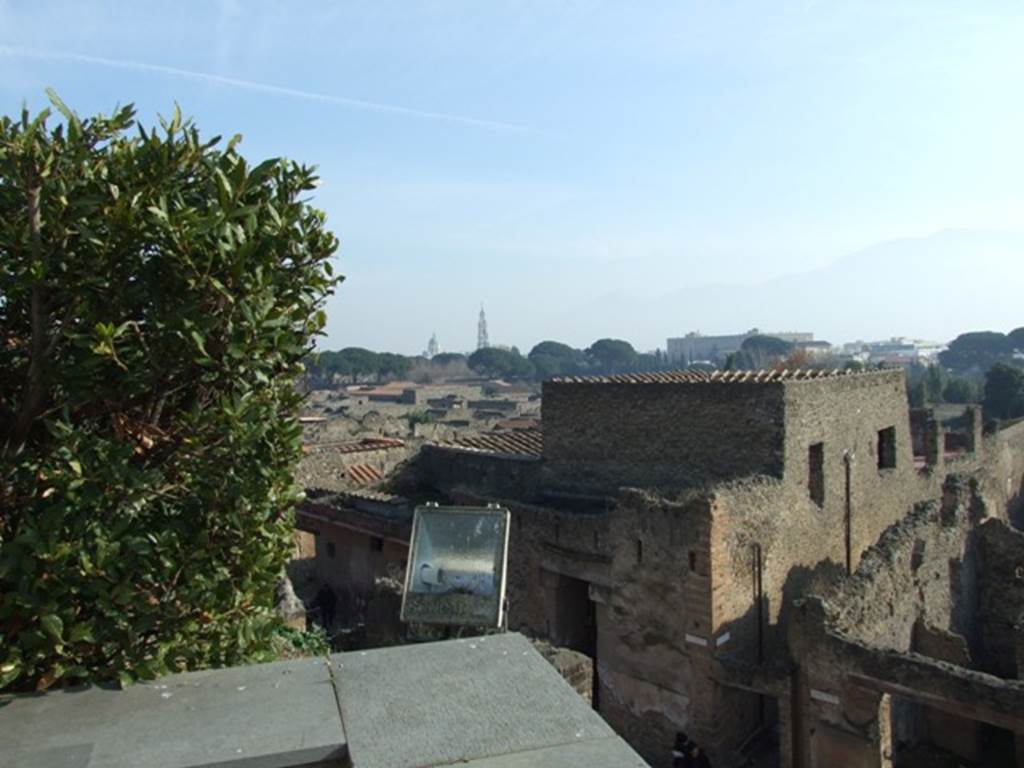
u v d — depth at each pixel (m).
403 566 25.55
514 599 23.95
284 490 7.57
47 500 6.39
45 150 6.29
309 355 8.01
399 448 38.88
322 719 5.26
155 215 6.27
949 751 21.83
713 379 24.31
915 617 22.67
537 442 31.56
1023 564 27.53
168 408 7.56
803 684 18.20
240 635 6.97
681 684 20.22
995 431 42.44
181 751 4.87
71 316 6.41
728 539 19.92
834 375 24.94
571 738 5.03
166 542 6.52
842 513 24.70
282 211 7.45
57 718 5.31
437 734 5.07
